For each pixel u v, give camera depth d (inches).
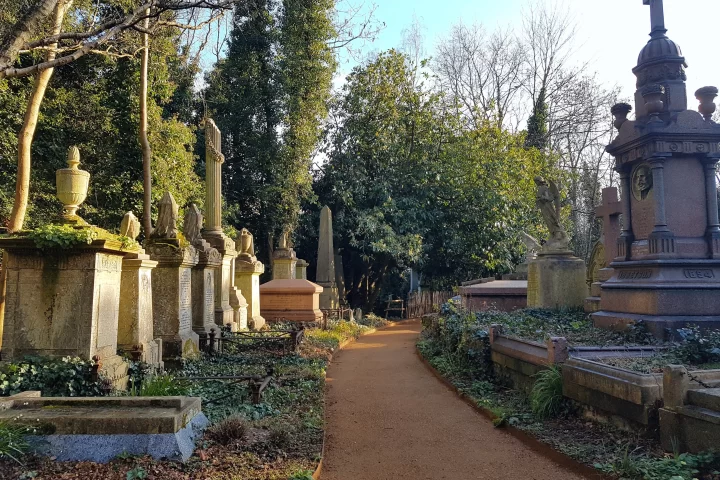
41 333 287.6
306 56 1018.7
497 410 279.1
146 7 297.7
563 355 274.1
